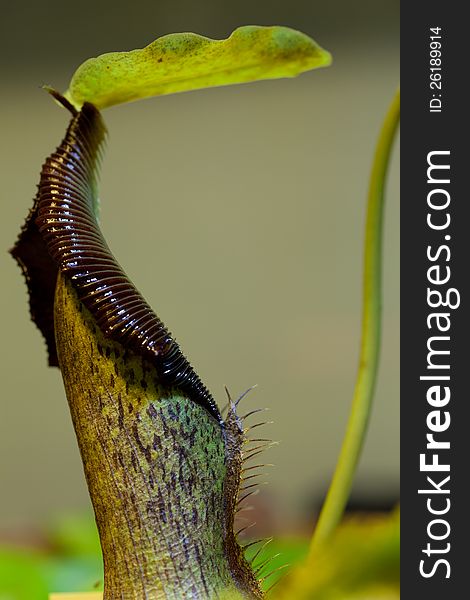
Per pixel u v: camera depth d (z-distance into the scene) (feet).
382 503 1.54
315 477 2.85
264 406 2.90
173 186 2.86
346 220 2.82
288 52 1.14
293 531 1.59
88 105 1.14
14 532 1.74
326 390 2.88
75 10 2.27
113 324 1.07
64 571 1.44
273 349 2.90
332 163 2.78
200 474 1.09
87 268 1.08
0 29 2.45
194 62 1.14
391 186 2.68
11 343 2.99
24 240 1.14
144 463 1.08
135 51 1.13
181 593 1.07
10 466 3.02
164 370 1.08
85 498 3.01
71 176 1.11
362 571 0.91
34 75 2.58
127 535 1.08
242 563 1.12
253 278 2.89
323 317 2.88
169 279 2.90
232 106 2.79
